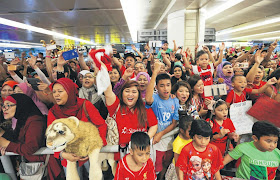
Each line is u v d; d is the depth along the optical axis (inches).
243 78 91.7
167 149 78.7
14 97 61.1
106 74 54.7
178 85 81.6
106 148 61.4
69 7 346.9
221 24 631.2
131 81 64.2
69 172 58.1
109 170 76.6
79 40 962.1
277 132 58.7
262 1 364.5
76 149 53.7
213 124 80.7
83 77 90.4
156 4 382.9
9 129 64.7
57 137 49.1
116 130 65.0
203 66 125.3
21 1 307.7
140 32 434.3
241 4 372.2
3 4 321.1
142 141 53.0
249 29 725.3
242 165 68.1
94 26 564.4
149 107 73.4
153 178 62.3
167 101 77.6
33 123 61.3
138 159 54.1
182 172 65.0
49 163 65.8
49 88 72.9
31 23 496.1
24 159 65.2
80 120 59.7
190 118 68.4
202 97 94.7
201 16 395.5
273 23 590.6
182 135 70.8
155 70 70.7
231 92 96.9
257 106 83.5
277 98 95.3
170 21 421.7
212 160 64.1
